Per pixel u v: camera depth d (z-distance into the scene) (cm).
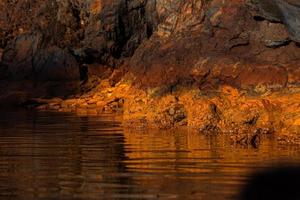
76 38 5450
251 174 1476
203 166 1598
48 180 1435
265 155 1773
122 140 2203
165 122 2653
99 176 1478
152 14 4541
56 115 3550
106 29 4938
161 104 2769
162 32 3541
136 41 4912
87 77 4997
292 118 2225
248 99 2578
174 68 3023
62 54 5103
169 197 1255
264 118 2338
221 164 1623
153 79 3053
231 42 2928
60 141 2195
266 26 2766
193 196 1259
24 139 2272
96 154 1845
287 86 2570
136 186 1359
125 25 4947
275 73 2616
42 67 5166
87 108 4081
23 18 6009
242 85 2680
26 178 1462
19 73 5278
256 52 2798
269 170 1524
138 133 2447
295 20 2591
